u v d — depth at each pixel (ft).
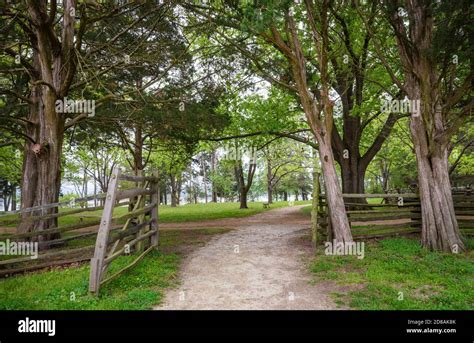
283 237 36.81
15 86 39.55
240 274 22.00
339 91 62.08
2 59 40.45
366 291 17.60
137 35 40.22
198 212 84.23
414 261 23.49
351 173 64.34
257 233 40.55
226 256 27.43
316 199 30.53
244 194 100.07
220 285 19.61
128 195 21.98
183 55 39.22
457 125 27.22
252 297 17.48
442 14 26.61
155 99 41.37
